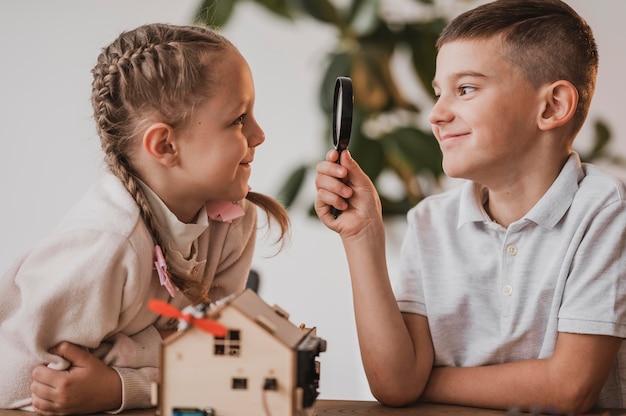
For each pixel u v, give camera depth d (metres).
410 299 1.15
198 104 1.02
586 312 1.01
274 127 2.54
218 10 2.11
